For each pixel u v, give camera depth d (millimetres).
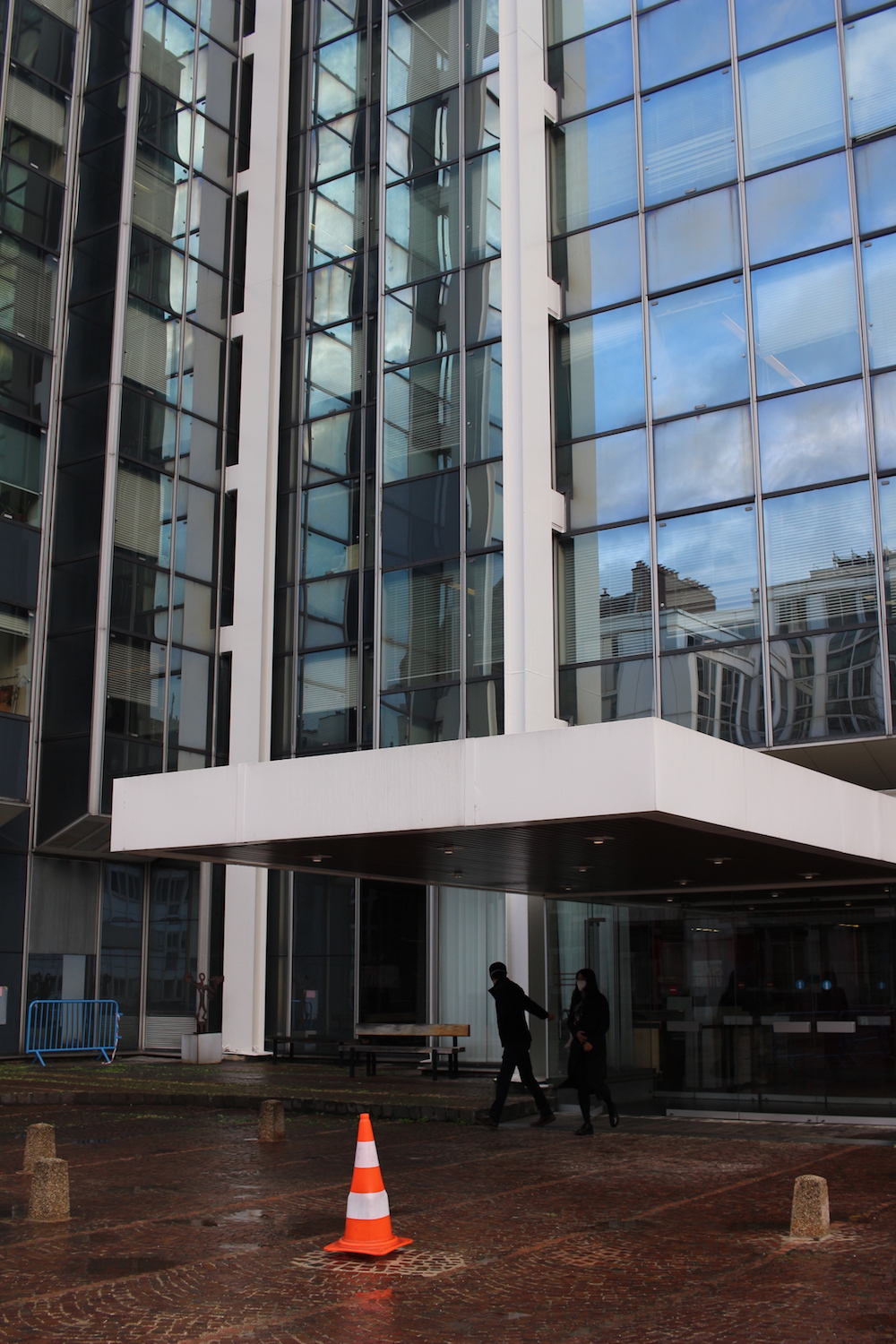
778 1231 8023
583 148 21266
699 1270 6977
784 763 12055
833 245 18125
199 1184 9852
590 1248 7535
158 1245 7613
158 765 23703
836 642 16953
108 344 24234
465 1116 14180
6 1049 22312
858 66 18391
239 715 24875
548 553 19875
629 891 16766
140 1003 25281
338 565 24328
